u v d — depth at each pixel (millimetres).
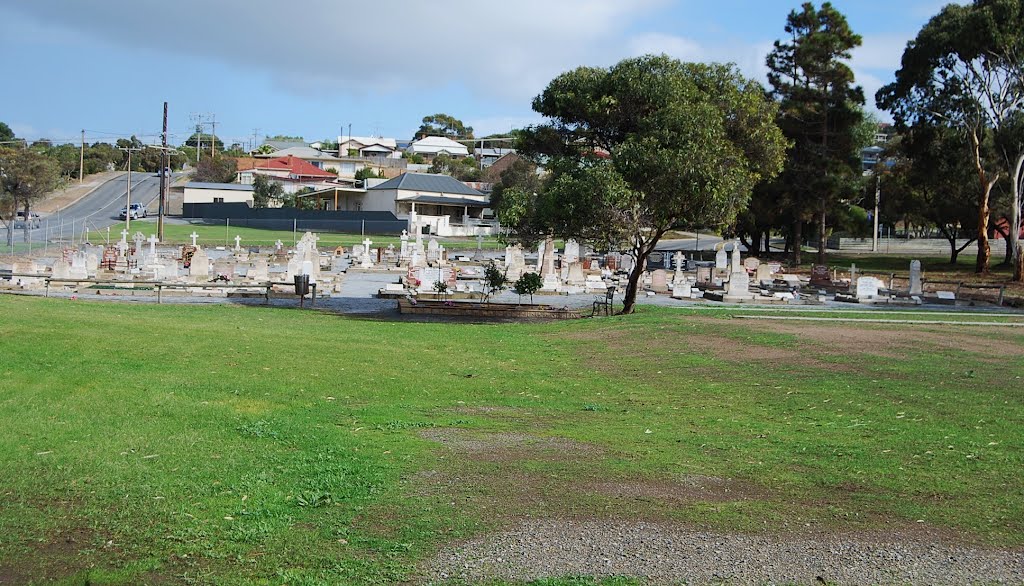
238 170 138250
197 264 44094
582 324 28016
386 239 89812
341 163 151750
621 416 14078
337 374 17016
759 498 9266
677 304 40094
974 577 7129
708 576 7098
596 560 7406
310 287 38656
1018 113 61125
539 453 11188
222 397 14039
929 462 10852
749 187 31531
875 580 7055
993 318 31641
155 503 8617
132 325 21594
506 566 7262
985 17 54000
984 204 61312
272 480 9500
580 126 34406
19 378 14234
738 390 16516
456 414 13930
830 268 60781
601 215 28859
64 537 7781
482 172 139500
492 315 33031
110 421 11852
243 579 6984
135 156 157125
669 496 9297
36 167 80188
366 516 8438
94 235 78750
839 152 70062
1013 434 12500
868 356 20375
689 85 32250
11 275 40469
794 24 68062
